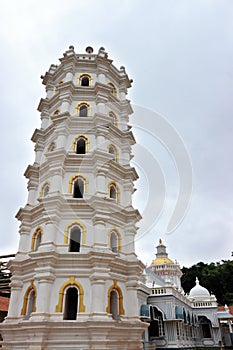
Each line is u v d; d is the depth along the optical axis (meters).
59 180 22.97
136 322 20.12
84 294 19.25
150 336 35.94
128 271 22.08
